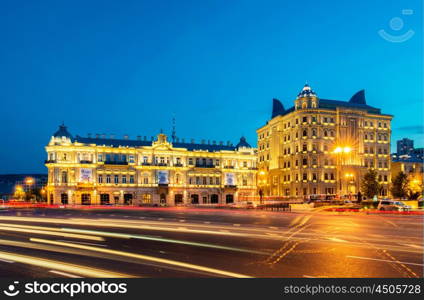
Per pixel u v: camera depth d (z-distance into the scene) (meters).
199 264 15.36
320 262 15.73
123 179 98.56
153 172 101.62
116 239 22.94
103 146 97.19
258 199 111.12
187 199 104.75
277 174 118.44
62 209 71.25
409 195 96.69
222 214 50.91
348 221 37.12
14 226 31.45
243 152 113.94
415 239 22.83
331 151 107.81
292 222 36.00
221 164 110.81
